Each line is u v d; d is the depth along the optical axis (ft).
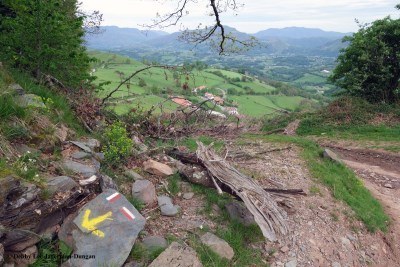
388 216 29.37
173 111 34.71
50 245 13.20
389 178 39.47
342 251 21.34
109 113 28.89
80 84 29.81
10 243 12.05
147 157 23.38
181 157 24.30
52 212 13.64
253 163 29.37
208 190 21.39
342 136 59.88
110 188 16.78
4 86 18.15
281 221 18.75
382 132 58.90
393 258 23.73
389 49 67.97
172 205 19.13
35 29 24.31
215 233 18.19
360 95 71.67
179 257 14.56
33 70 25.50
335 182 29.25
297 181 27.48
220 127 36.27
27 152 15.31
